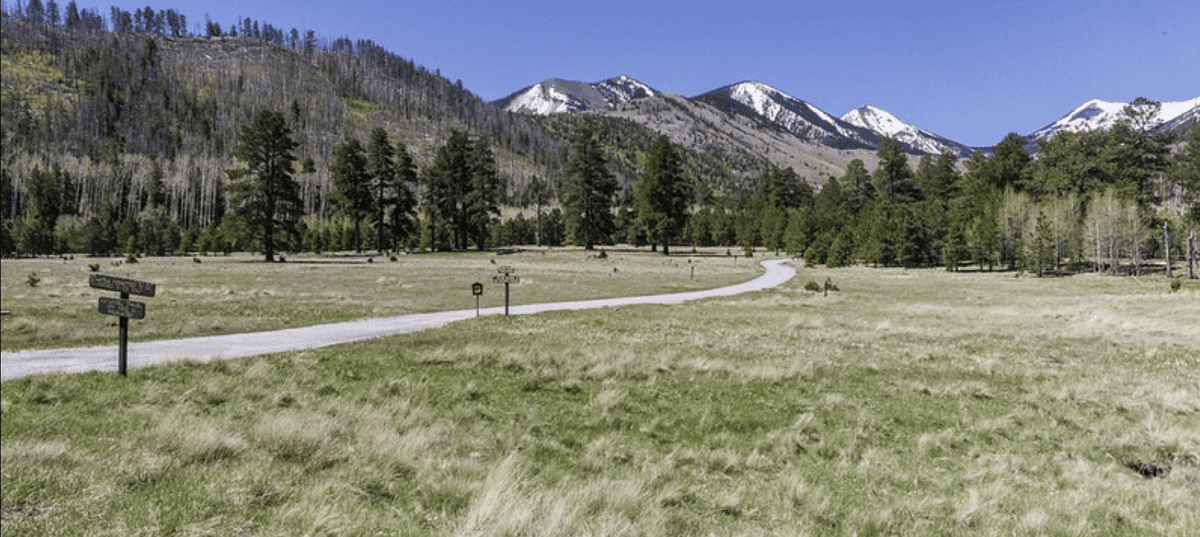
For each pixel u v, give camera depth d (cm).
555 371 1421
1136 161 8344
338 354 1475
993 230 7762
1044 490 825
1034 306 3938
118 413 833
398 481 666
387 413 968
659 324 2533
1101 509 738
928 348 2061
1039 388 1452
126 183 18575
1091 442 1048
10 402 839
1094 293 4900
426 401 1100
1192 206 8556
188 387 1021
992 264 8388
